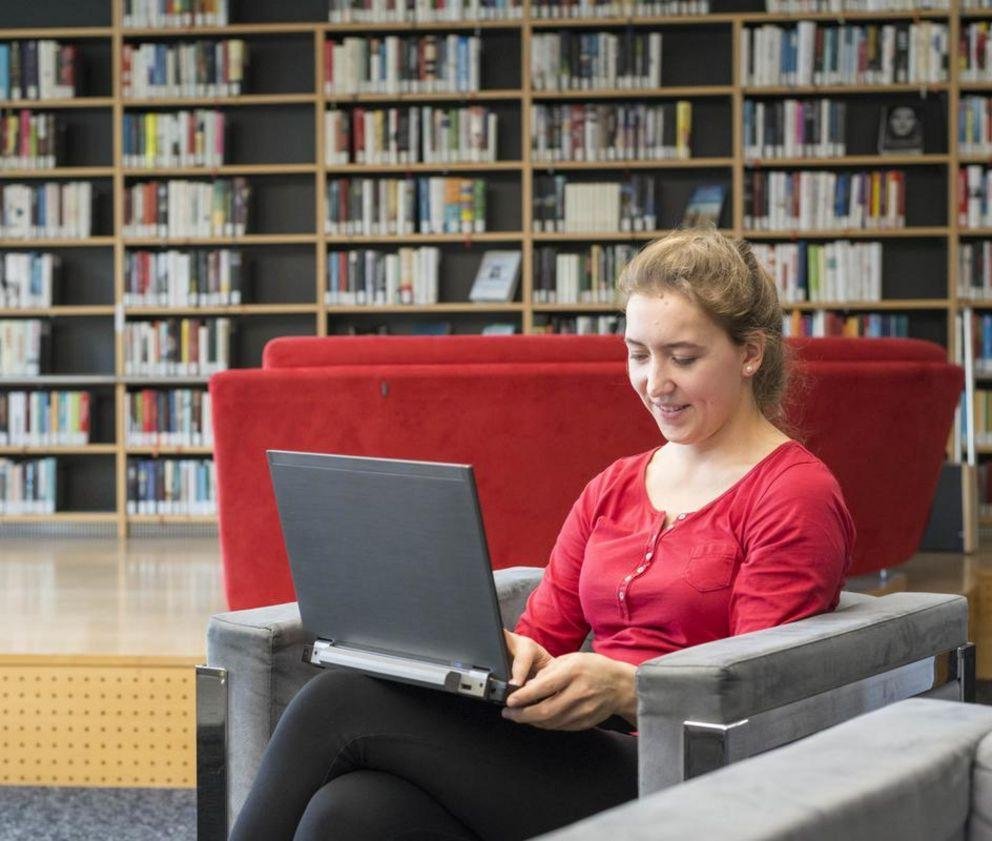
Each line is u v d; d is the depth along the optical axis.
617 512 1.72
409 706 1.49
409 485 1.40
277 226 6.88
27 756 3.19
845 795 0.91
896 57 6.33
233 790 1.69
